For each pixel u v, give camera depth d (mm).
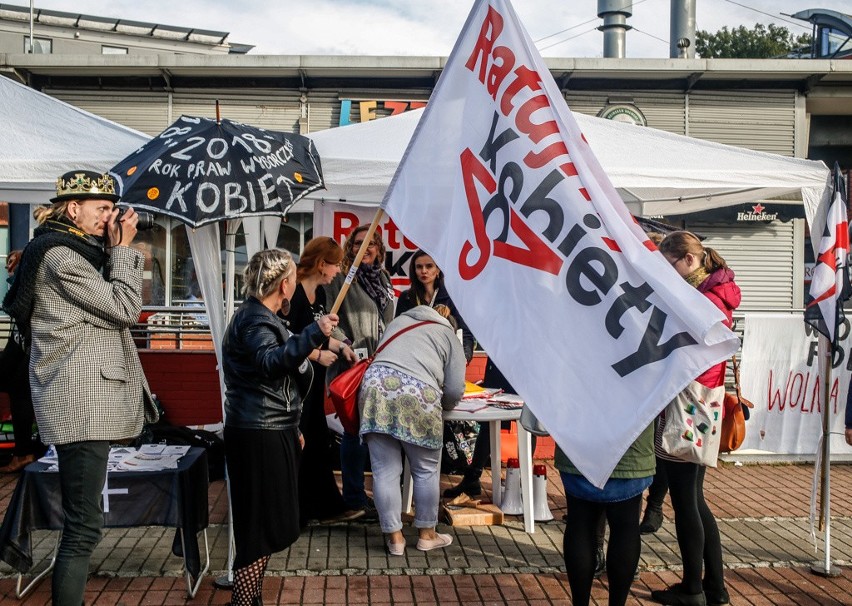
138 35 22797
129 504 4359
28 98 5426
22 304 3777
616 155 5543
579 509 3857
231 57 13883
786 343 7691
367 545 5363
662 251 4582
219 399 8000
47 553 5109
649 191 6926
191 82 14273
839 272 5031
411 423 5008
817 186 5414
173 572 4824
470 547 5344
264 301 4070
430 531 5281
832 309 4988
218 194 4340
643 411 3230
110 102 14203
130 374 3973
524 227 3643
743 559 5223
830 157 16953
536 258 3588
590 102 14883
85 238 3881
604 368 3367
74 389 3734
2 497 6410
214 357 8000
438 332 5125
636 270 3428
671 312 3312
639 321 3354
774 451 7730
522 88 3775
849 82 15195
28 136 5059
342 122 14375
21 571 4352
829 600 4574
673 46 18344
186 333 8289
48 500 4352
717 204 7113
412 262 5422
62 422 3721
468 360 6516
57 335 3736
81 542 3748
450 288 3756
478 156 3848
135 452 4773
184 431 6840
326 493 5754
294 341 3777
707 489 7012
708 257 4555
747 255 15398
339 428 6660
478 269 3715
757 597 4605
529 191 3660
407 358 5066
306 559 5074
